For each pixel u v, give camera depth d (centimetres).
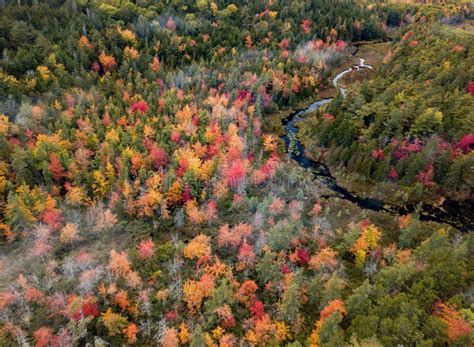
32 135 11506
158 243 9381
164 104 13800
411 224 9056
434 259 7694
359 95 14000
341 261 8894
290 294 7131
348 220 10369
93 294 7850
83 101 13138
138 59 16162
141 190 10256
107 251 9050
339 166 12462
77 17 17225
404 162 11425
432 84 13400
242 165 11162
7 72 13712
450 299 6538
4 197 9719
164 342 6900
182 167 10881
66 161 10588
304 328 7350
